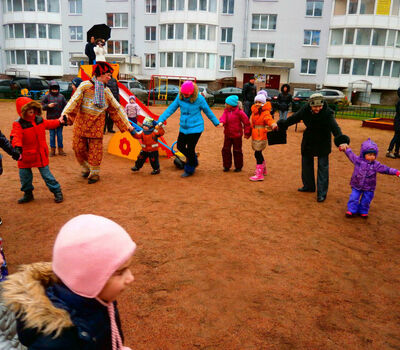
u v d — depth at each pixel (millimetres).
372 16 37281
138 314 3117
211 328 2975
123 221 5156
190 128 7469
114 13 42062
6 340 1561
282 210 5832
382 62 38438
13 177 7441
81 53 43875
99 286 1245
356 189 5531
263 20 39688
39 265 1427
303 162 6781
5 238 4539
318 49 39500
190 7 39250
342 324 3076
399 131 10352
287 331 2967
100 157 7012
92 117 6695
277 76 40406
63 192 6453
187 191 6695
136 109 10773
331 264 4117
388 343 2867
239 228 5039
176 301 3318
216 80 41500
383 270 4020
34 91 27406
